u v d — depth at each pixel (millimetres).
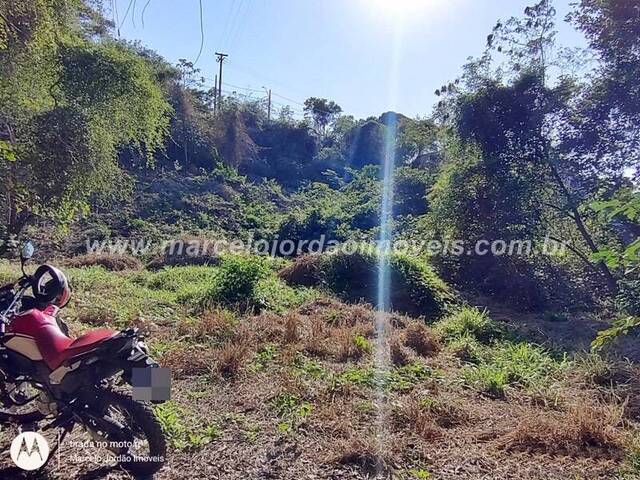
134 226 19219
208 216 21922
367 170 26250
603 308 10547
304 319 7488
